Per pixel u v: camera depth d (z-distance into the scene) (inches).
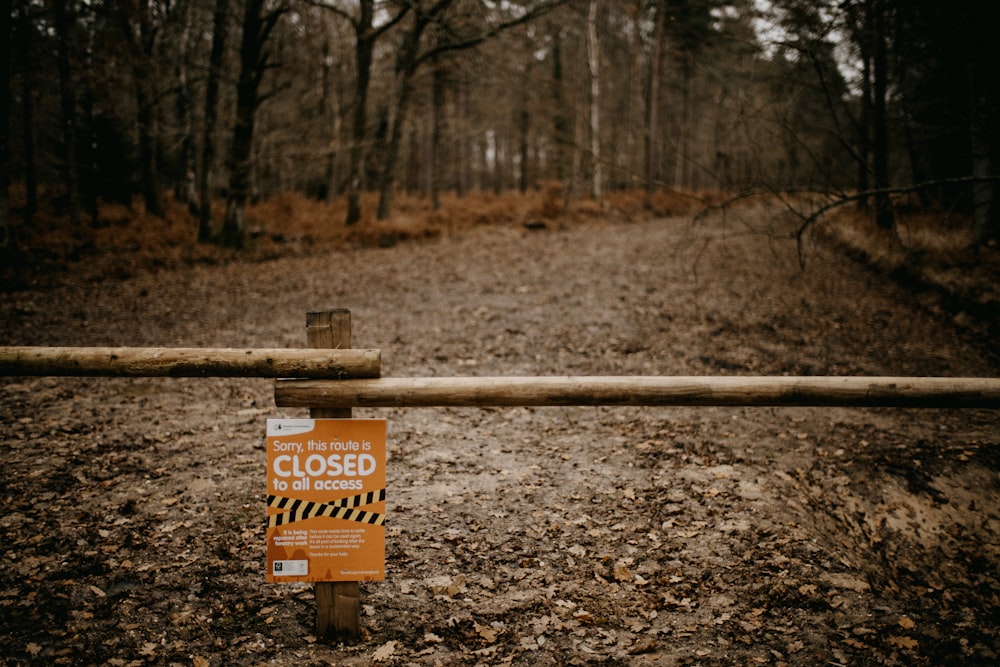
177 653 122.5
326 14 828.0
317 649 124.1
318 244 708.7
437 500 186.2
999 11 359.3
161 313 419.8
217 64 693.3
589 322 417.4
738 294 488.4
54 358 112.8
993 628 145.2
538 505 185.2
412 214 914.1
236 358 112.6
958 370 317.7
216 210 848.9
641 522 176.2
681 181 1182.9
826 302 458.3
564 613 139.5
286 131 795.4
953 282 420.2
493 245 739.4
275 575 115.1
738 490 193.6
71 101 655.8
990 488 202.7
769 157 313.7
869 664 126.4
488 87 1001.5
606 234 825.5
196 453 211.9
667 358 343.0
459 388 114.0
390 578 149.6
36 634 125.0
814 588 147.9
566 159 916.0
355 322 414.6
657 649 129.0
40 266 502.0
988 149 331.0
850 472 210.2
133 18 629.0
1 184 485.4
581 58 1178.0
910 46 389.7
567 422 254.7
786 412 266.2
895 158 477.7
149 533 161.3
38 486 183.0
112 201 836.6
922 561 173.5
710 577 152.3
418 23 768.3
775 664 125.1
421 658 123.8
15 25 574.9
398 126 834.8
